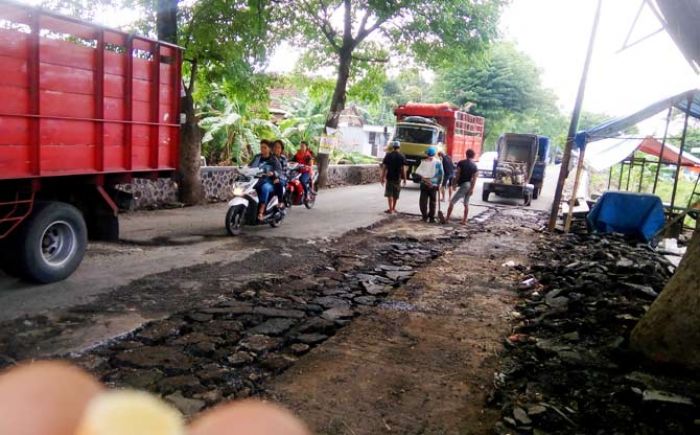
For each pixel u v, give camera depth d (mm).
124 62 6883
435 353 4703
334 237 10156
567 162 12125
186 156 12922
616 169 28203
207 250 8375
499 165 18203
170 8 11508
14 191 5875
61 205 6293
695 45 6672
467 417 3637
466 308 6070
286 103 24875
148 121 7465
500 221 13719
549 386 3996
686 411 3424
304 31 17531
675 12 6039
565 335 5031
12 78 5492
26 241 5883
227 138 18344
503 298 6539
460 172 12594
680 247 11477
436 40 17500
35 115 5734
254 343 4738
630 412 3504
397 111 24406
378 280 7312
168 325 5074
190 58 12281
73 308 5395
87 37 6273
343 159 26594
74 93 6207
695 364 4086
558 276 7484
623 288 6543
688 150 25609
